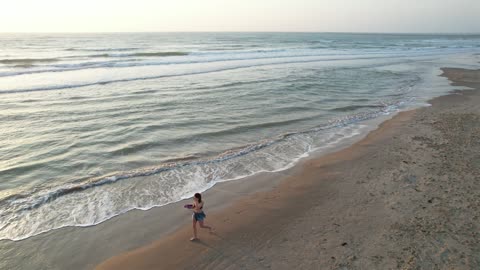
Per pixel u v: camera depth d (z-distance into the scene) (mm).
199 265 6848
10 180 10586
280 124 17156
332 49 75688
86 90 23562
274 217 8672
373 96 24359
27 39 108500
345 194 9828
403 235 7586
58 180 10742
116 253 7324
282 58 50781
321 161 12461
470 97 23641
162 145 13953
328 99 23031
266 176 11266
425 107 20594
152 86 25672
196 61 42750
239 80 29344
